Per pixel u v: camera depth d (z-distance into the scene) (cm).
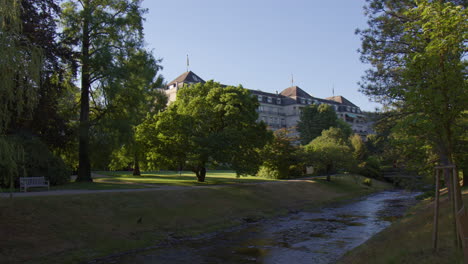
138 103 3189
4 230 1430
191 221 2161
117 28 2972
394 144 1389
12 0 1306
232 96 3556
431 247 1047
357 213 3009
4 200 1659
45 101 2480
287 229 2208
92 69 3036
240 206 2753
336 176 5991
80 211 1812
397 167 3338
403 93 1098
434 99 1012
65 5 3012
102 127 2908
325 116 9125
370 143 8000
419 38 1154
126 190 2445
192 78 9631
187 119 3425
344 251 1593
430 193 3253
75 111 3294
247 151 3700
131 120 3188
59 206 1777
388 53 2356
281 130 5528
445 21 1018
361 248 1489
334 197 4216
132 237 1742
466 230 855
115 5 3098
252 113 3719
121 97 3125
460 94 1003
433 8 1050
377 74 2430
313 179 5334
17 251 1340
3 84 1218
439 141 1110
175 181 3669
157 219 2033
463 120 1431
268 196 3325
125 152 3894
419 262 930
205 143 3300
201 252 1594
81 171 3112
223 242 1817
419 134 1130
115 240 1656
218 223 2262
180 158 3478
